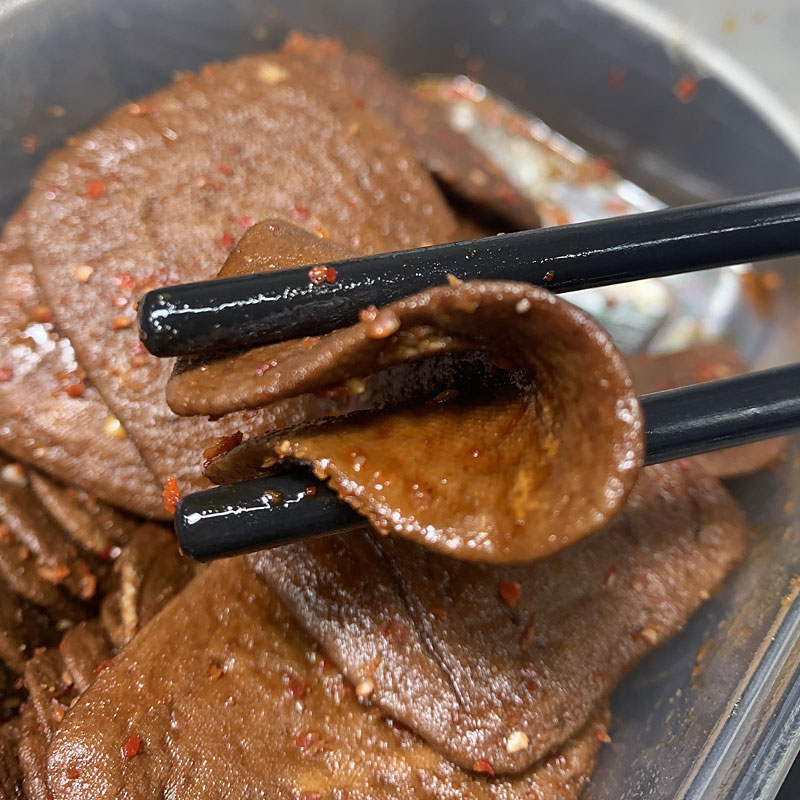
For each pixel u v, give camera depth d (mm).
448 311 123
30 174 197
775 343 225
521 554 125
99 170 181
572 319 122
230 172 182
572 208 260
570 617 160
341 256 146
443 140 215
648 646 162
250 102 188
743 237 140
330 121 188
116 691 156
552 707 157
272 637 161
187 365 135
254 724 156
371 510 127
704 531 167
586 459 125
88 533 180
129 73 210
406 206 186
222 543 131
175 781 152
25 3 188
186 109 187
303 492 132
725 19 234
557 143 265
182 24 213
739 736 155
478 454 130
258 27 227
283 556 161
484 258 133
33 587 174
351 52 249
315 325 131
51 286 176
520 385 133
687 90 234
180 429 172
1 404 178
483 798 155
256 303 130
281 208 181
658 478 169
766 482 180
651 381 200
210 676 158
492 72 263
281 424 165
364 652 158
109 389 173
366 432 132
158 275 176
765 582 170
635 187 260
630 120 250
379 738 157
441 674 157
